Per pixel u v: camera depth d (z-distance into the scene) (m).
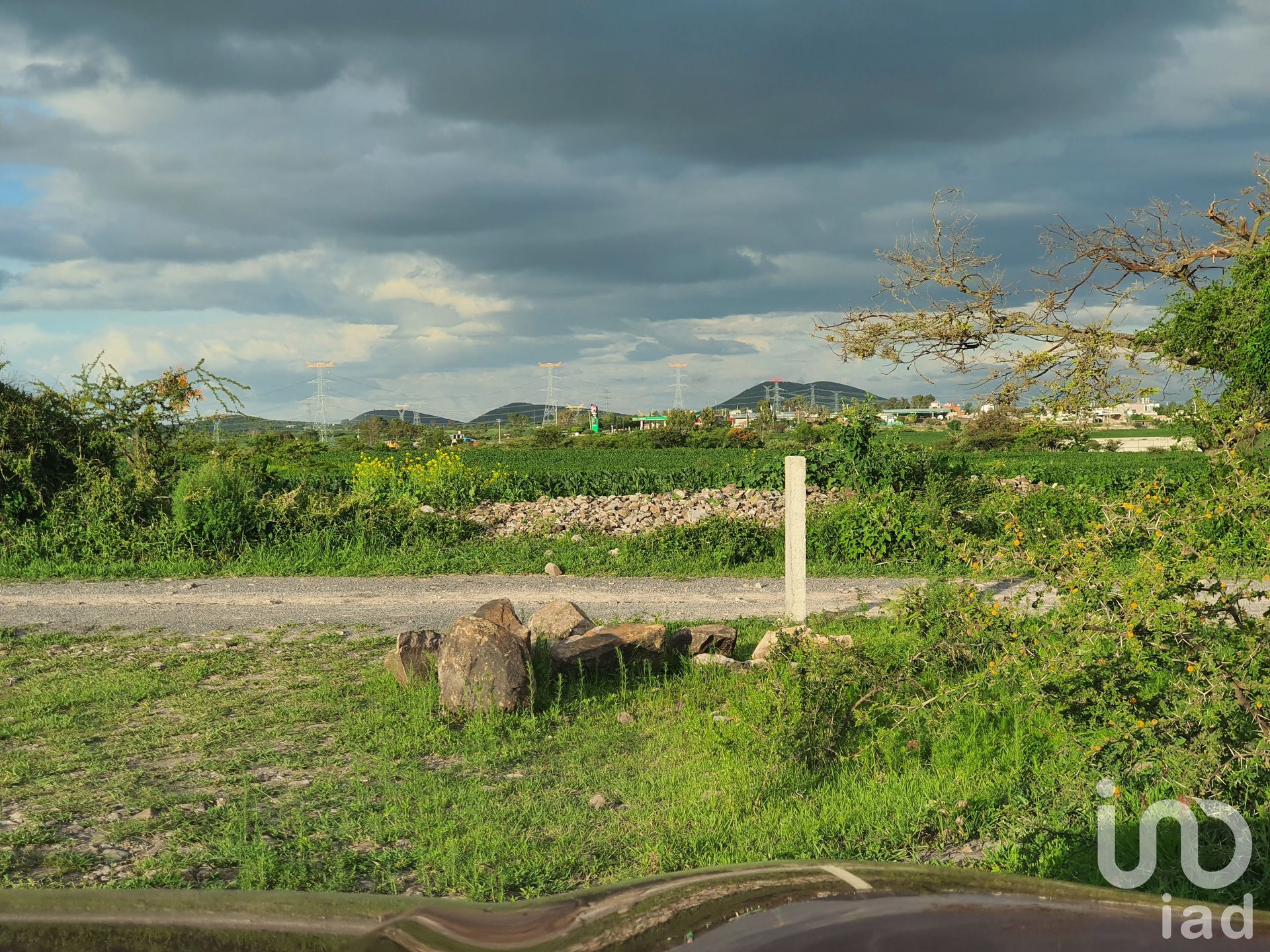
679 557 15.46
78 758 6.24
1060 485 21.95
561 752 6.42
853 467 21.11
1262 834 4.13
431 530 16.91
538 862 4.48
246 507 16.05
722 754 5.99
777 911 0.87
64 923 0.91
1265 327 15.45
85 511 15.98
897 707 6.32
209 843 4.77
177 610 11.87
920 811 4.94
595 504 20.88
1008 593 12.41
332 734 6.86
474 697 7.09
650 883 1.02
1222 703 4.41
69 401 17.42
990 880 1.00
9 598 12.71
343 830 4.91
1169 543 5.22
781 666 7.22
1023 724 5.94
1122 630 4.82
